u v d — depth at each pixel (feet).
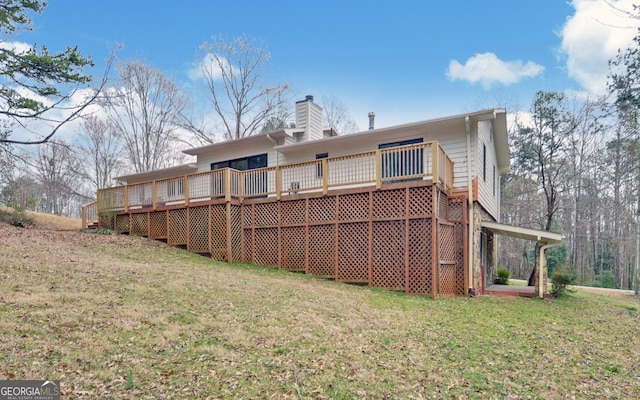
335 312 22.72
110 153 95.45
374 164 36.37
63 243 36.37
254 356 14.94
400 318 23.15
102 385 11.57
